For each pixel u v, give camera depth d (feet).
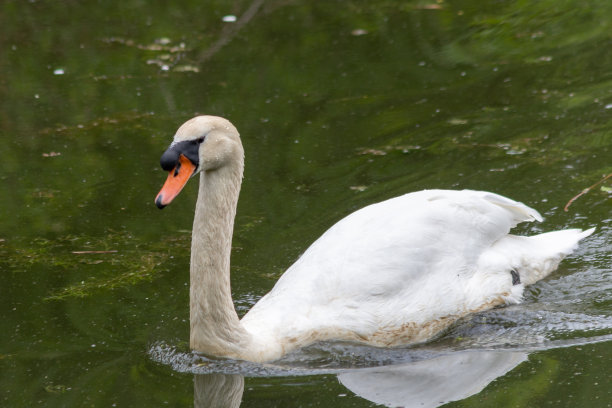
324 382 30.99
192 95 57.11
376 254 34.58
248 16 69.31
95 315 36.11
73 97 57.88
